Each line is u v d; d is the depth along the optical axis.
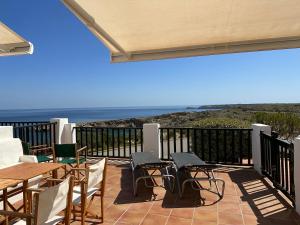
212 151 6.97
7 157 4.43
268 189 4.65
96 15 3.80
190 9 3.68
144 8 3.60
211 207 3.93
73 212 3.40
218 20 4.08
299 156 3.52
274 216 3.58
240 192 4.53
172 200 4.25
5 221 2.80
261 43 5.09
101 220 3.48
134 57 5.77
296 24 4.30
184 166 4.34
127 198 4.36
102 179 3.43
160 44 5.27
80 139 7.95
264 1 3.47
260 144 5.46
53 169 3.42
